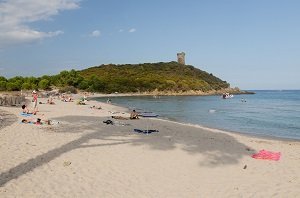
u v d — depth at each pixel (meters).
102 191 10.90
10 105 47.03
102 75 182.12
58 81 144.00
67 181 11.68
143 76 183.25
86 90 144.88
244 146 20.42
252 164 15.36
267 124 40.06
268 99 131.00
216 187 11.84
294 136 30.06
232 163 15.44
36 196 10.12
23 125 24.11
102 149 17.02
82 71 194.25
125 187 11.42
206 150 18.22
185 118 45.62
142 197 10.55
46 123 26.02
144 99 110.50
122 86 158.00
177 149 18.09
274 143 22.86
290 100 121.88
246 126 37.81
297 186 12.27
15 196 10.02
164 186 11.73
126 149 17.39
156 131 24.91
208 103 91.50
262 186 12.16
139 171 13.40
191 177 12.94
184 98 125.75
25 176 11.94
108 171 13.16
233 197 10.88
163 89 165.25
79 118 32.69
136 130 24.42
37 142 17.81
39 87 127.38
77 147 17.14
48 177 11.98
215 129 31.58
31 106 48.28
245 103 96.06
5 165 13.10
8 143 17.12
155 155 16.33
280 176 13.55
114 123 28.67
